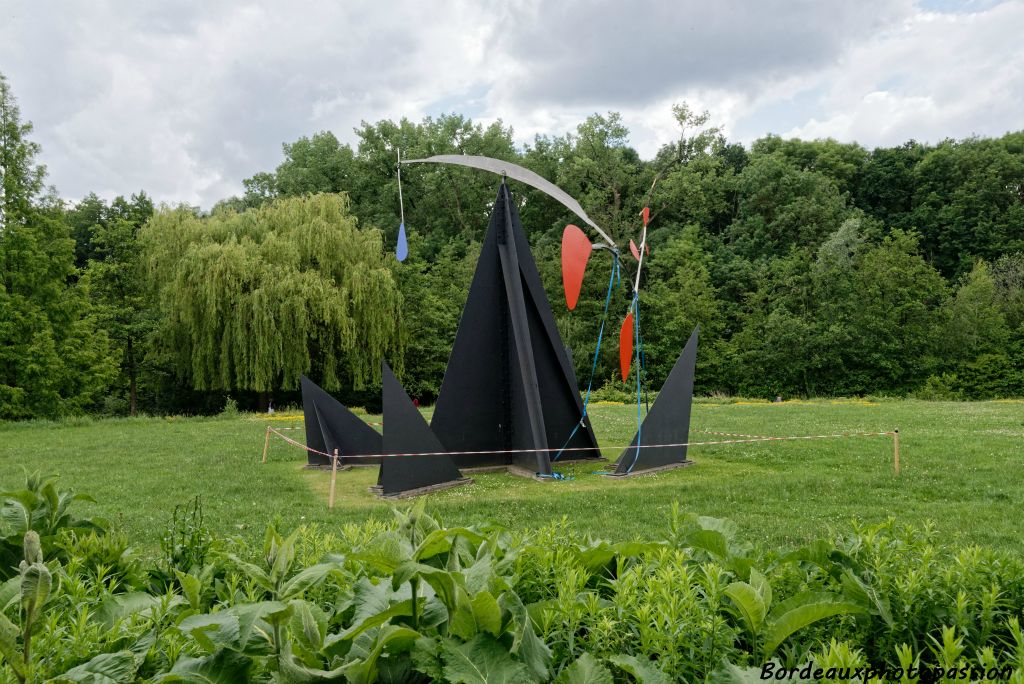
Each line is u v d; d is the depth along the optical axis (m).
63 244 28.62
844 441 15.85
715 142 64.44
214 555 3.64
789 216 51.91
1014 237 51.97
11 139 27.41
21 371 26.89
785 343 43.16
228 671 1.93
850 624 2.63
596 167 51.34
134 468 13.57
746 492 10.27
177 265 31.83
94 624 2.39
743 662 2.28
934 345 42.69
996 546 7.23
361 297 33.75
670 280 46.97
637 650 2.33
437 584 2.01
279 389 36.41
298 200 35.78
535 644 2.09
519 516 9.12
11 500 3.72
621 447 16.47
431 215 55.56
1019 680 1.97
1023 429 17.97
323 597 2.93
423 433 11.39
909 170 58.00
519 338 13.19
